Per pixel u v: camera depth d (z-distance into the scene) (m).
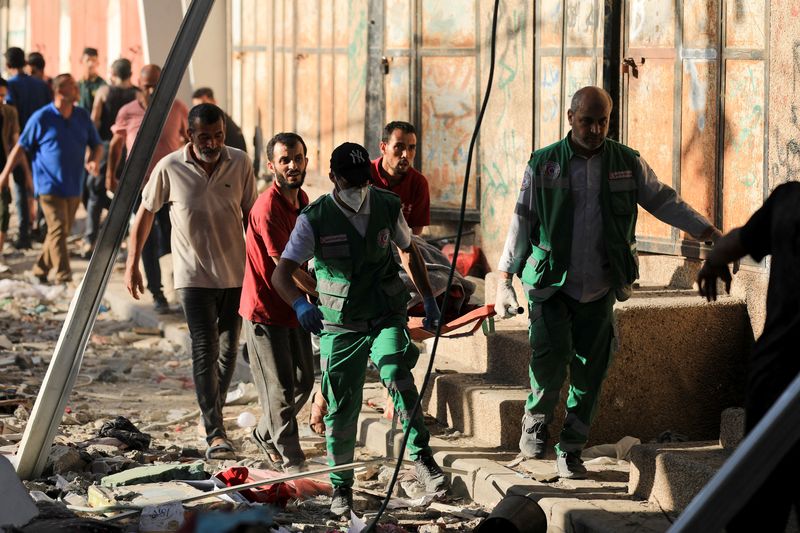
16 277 17.12
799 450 4.91
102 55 26.80
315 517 7.32
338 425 7.35
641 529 6.53
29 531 6.57
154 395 11.02
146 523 6.80
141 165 7.79
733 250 5.47
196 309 8.62
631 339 8.13
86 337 7.88
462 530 7.10
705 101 8.70
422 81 12.04
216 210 8.55
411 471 8.16
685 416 8.34
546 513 7.01
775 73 7.82
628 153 7.31
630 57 9.53
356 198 7.12
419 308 8.66
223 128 8.53
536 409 7.73
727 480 4.54
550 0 10.35
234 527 5.23
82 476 8.00
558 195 7.27
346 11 14.51
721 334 8.34
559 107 10.30
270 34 17.09
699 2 8.71
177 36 7.64
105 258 7.82
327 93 15.14
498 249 11.19
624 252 7.27
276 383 8.08
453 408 8.82
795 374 5.02
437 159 11.91
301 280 7.68
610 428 8.17
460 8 11.62
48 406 7.82
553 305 7.41
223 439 8.73
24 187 19.08
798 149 7.66
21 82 19.91
